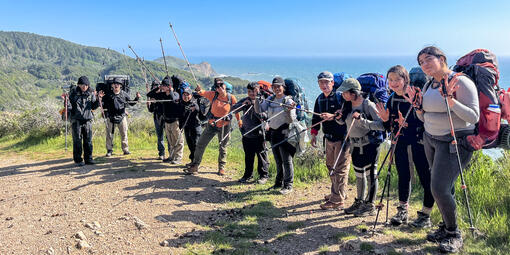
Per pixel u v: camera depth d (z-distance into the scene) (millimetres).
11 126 16391
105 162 8906
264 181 7074
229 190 6609
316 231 4434
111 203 5645
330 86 4949
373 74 4879
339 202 5270
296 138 6121
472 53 3459
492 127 3283
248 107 6918
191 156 8078
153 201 5754
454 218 3627
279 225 4762
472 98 3217
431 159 3844
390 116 4457
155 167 8273
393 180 6230
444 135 3535
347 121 4820
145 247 4016
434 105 3525
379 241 3953
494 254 3457
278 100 6148
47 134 13719
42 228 4598
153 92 8750
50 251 3850
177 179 7184
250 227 4672
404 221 4469
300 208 5457
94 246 4027
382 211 5059
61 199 5895
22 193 6352
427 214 4305
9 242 4152
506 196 4922
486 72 3268
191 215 5168
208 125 7492
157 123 9117
